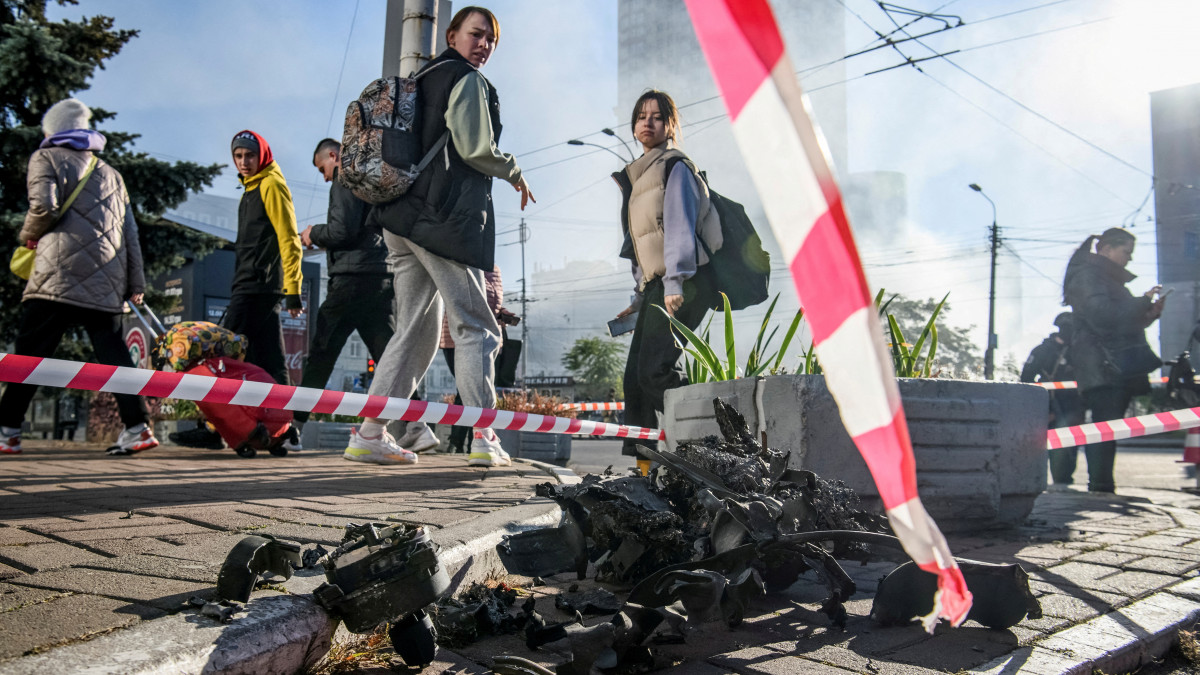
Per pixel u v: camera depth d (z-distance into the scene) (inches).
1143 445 885.8
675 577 76.2
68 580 72.7
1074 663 71.0
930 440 137.7
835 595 82.0
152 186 503.8
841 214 31.3
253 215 273.6
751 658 72.4
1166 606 90.4
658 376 191.5
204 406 235.1
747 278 191.8
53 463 211.2
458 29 183.9
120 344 249.6
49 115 242.2
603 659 65.7
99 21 526.6
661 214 189.9
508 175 181.5
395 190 177.5
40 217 230.7
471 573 91.4
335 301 282.8
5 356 99.3
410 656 67.5
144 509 119.7
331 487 154.8
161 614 62.2
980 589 79.7
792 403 130.1
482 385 191.0
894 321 157.1
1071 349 243.6
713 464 97.3
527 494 144.2
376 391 196.9
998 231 1310.3
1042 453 152.3
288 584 70.5
